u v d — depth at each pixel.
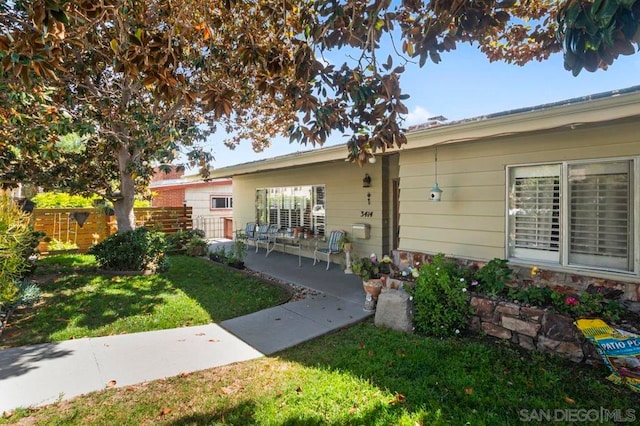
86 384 3.02
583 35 1.71
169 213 11.45
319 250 8.32
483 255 4.70
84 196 7.88
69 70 4.85
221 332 4.28
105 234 10.28
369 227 7.75
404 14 3.12
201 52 4.38
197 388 2.96
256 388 2.96
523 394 2.83
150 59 2.38
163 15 3.46
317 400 2.76
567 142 3.96
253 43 2.99
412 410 2.62
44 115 4.74
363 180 7.85
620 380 2.93
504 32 4.28
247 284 6.62
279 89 3.01
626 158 3.58
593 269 3.81
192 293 5.97
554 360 3.38
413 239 5.53
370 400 2.75
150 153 7.25
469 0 2.52
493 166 4.58
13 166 6.84
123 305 5.25
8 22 2.88
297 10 3.54
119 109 5.52
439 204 5.16
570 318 3.41
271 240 10.55
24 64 2.24
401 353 3.59
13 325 4.39
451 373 3.16
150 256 7.60
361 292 6.05
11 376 3.13
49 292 5.85
